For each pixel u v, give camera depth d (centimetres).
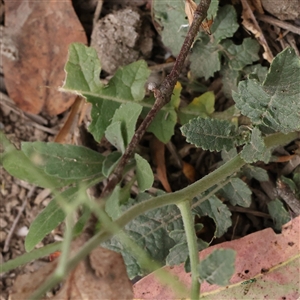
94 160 40
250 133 37
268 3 40
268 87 35
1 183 45
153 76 43
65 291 32
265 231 38
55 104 44
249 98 36
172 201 35
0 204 45
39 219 38
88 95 41
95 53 40
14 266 33
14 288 32
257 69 41
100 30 43
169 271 38
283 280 37
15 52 44
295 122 36
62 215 39
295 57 34
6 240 45
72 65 40
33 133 45
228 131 37
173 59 44
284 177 40
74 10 43
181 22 41
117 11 43
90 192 42
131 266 39
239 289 37
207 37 41
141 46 43
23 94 44
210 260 31
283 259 37
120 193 40
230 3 42
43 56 43
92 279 32
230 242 38
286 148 40
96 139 41
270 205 40
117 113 39
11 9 44
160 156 42
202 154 42
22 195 45
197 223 40
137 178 39
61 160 39
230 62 41
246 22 41
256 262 37
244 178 41
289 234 37
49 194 45
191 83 43
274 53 42
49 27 43
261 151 36
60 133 44
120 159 38
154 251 39
